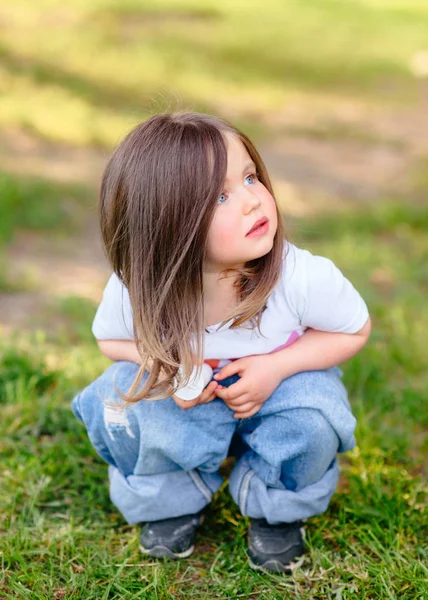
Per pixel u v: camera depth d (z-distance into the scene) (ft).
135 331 5.99
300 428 6.13
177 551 6.63
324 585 6.26
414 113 28.63
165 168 5.65
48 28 35.22
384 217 17.24
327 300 6.13
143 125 5.92
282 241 6.09
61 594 6.20
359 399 9.18
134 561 6.59
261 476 6.38
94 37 34.04
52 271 14.02
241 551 6.64
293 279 6.08
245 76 31.48
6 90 25.38
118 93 26.84
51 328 11.44
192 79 29.66
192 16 42.73
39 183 17.97
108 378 6.51
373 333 10.89
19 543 6.65
